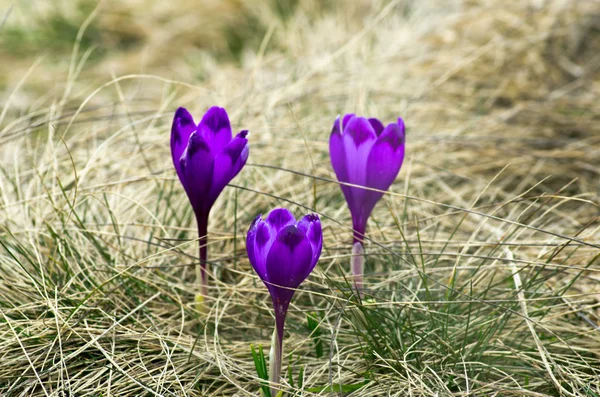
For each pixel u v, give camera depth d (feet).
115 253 2.75
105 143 2.87
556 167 3.15
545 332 2.62
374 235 2.83
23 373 2.45
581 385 2.49
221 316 2.60
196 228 2.82
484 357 2.55
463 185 3.12
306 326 2.62
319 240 2.34
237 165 2.45
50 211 2.81
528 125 3.37
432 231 2.89
